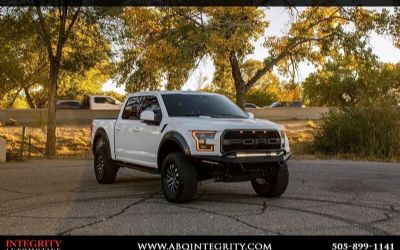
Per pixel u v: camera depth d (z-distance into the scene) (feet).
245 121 28.89
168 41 71.61
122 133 34.83
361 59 77.00
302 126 110.11
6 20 66.39
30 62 85.61
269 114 126.93
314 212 26.23
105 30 69.77
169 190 28.86
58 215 25.64
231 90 99.35
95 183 37.91
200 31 69.21
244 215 25.45
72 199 30.45
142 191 33.68
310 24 80.43
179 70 72.28
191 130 27.48
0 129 99.09
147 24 74.64
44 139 92.99
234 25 70.95
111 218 24.88
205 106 31.76
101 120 38.75
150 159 31.35
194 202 29.27
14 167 50.26
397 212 26.30
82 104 138.41
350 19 79.30
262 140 27.99
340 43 78.28
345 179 39.45
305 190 33.81
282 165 28.76
